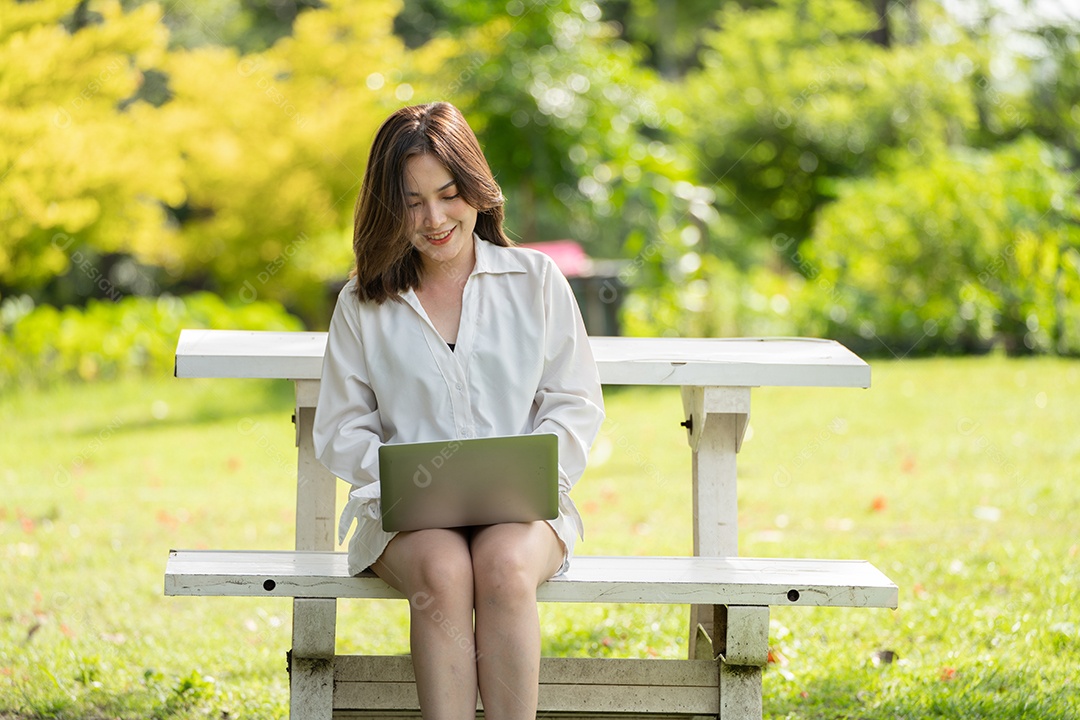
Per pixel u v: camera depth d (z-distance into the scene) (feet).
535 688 10.50
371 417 11.94
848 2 70.49
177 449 33.12
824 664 15.07
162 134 52.47
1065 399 33.58
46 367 45.06
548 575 11.19
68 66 45.39
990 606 16.94
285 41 57.26
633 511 24.97
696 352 13.44
